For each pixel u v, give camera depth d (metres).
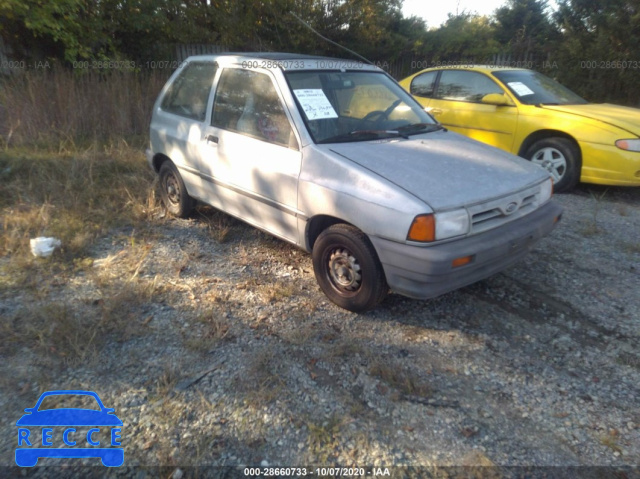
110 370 2.92
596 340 3.31
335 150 3.52
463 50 18.05
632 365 3.06
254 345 3.19
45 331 3.21
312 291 3.90
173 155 5.00
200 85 4.75
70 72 8.93
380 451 2.41
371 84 4.43
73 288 3.80
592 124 5.96
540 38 15.75
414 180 3.21
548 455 2.42
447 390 2.85
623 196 6.32
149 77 9.38
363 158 3.44
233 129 4.25
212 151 4.41
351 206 3.25
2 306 3.51
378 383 2.88
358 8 15.24
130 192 5.81
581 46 11.80
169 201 5.39
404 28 18.41
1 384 2.76
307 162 3.57
